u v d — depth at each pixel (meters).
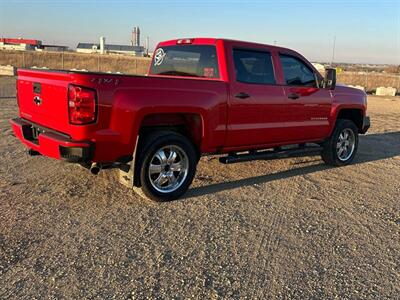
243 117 6.01
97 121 4.63
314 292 3.47
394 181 6.97
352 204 5.70
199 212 5.12
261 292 3.44
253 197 5.80
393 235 4.71
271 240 4.43
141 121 4.94
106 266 3.73
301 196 5.96
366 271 3.86
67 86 4.58
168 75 6.71
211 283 3.53
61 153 4.68
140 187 5.32
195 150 5.79
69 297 3.24
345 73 58.22
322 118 7.30
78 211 4.98
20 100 5.95
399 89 39.94
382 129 13.18
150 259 3.89
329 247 4.33
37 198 5.35
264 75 6.34
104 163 5.01
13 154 7.61
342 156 7.96
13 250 3.93
